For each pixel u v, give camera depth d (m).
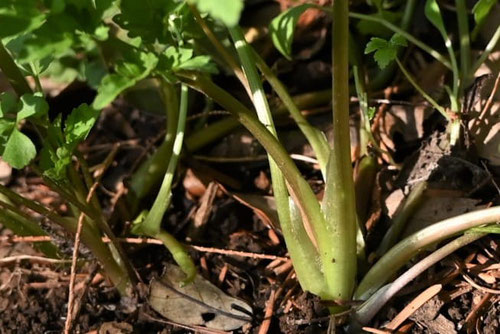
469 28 0.58
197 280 0.52
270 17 0.58
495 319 0.49
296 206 0.49
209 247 0.54
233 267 0.53
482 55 0.53
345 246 0.48
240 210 0.55
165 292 0.52
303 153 0.56
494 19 0.56
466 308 0.50
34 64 0.49
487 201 0.52
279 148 0.47
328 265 0.49
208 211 0.55
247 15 0.58
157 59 0.43
